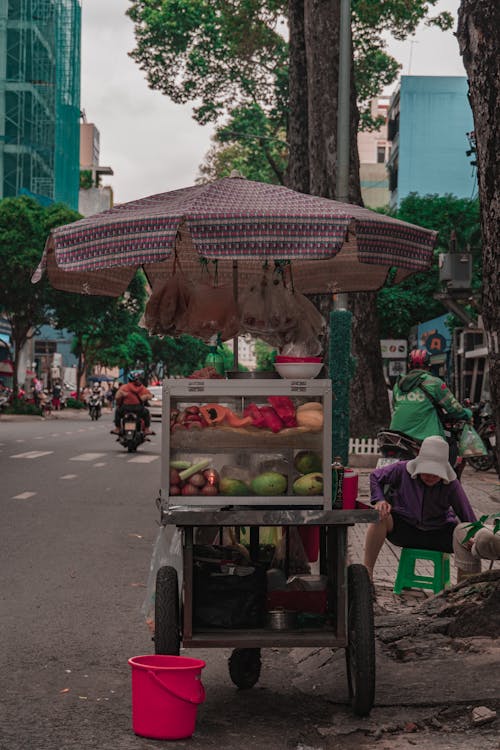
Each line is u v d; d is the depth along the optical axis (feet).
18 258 159.74
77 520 41.63
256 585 17.52
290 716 17.54
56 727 16.28
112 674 19.70
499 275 20.48
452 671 18.76
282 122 132.26
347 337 26.45
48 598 26.61
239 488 17.40
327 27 62.85
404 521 25.31
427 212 157.48
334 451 26.25
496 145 20.35
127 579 29.45
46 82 242.99
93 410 168.25
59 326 172.76
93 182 343.87
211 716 17.47
